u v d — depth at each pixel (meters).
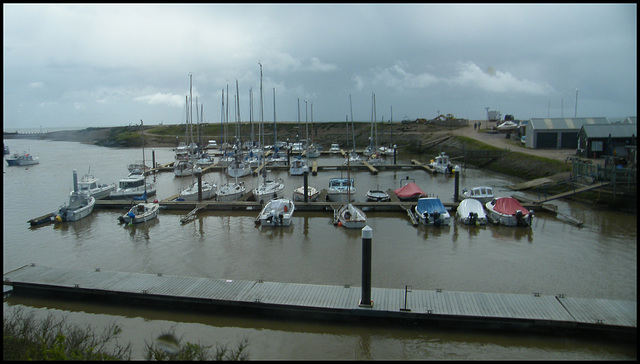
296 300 17.33
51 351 12.16
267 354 14.96
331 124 147.12
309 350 15.23
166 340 12.97
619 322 15.25
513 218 29.84
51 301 19.00
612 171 33.91
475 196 37.53
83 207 34.81
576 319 15.50
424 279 20.97
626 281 20.45
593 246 25.59
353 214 31.28
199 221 33.22
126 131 170.00
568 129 61.97
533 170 51.31
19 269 21.05
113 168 71.00
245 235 29.17
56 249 26.64
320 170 66.19
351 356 14.86
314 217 34.28
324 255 24.81
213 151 104.81
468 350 15.15
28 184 53.38
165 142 134.25
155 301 18.14
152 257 24.86
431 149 87.19
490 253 24.75
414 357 14.77
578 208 34.88
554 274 21.45
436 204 32.06
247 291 18.31
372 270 22.25
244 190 42.97
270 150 94.00
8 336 13.44
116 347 15.25
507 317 15.67
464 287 19.95
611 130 48.94
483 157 65.31
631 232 28.17
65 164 77.38
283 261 23.86
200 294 18.02
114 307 18.50
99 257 24.98
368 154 86.88
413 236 28.45
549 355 14.75
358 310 16.44
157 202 36.12
